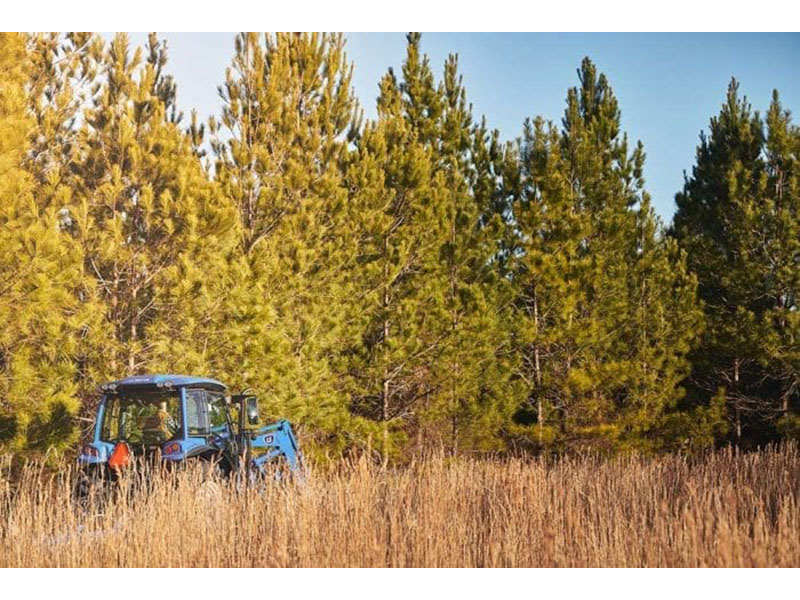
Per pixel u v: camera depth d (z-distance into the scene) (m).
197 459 10.28
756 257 22.31
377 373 18.62
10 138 13.19
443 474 9.66
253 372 15.59
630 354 21.55
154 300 15.15
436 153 23.69
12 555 7.70
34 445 12.93
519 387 19.58
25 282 12.64
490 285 20.14
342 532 7.91
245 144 19.19
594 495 8.93
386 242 19.38
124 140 15.59
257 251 16.77
